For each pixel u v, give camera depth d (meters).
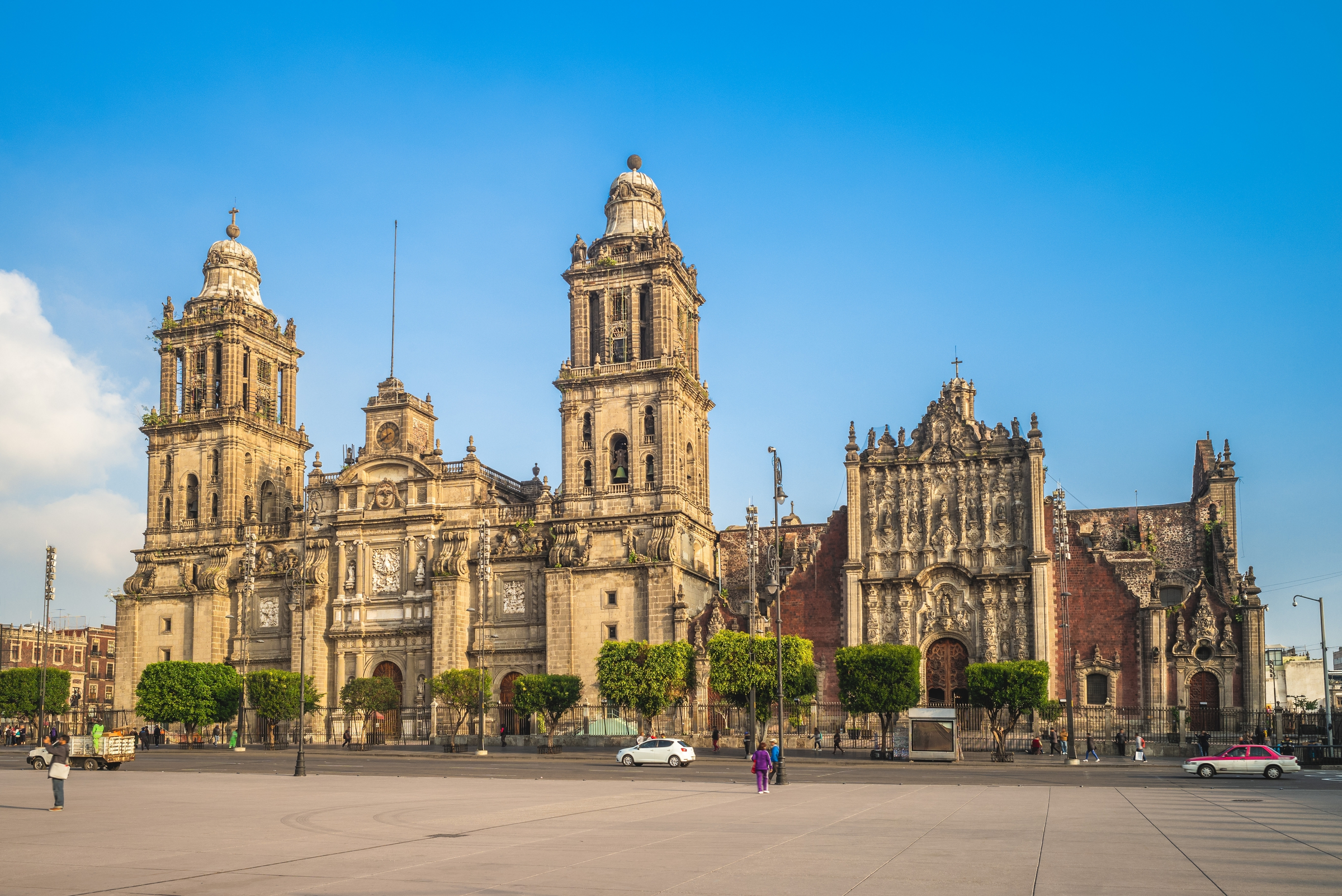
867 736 107.31
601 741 109.38
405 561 124.31
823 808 45.66
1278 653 172.75
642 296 121.19
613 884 26.12
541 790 56.31
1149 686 102.38
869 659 93.44
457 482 124.19
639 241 121.44
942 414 112.25
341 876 27.31
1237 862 29.83
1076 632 105.50
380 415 130.25
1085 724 102.94
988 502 109.38
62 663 181.50
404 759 93.44
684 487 117.88
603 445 117.94
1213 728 101.38
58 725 140.12
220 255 142.88
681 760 79.56
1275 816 42.53
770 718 101.69
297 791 55.66
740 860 30.00
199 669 119.25
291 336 146.62
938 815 42.62
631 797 51.62
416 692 121.81
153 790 56.44
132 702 131.50
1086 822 40.09
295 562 129.12
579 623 114.19
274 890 25.39
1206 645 102.38
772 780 63.59
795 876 27.30
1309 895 24.94
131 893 24.98
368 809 45.31
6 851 31.92
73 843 33.66
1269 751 68.38
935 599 109.00
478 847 32.56
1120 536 117.50
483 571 108.31
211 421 134.50
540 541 119.44
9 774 71.75
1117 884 26.41
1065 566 99.44
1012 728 91.56
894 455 112.69
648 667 101.88
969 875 27.56
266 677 115.56
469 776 69.00
